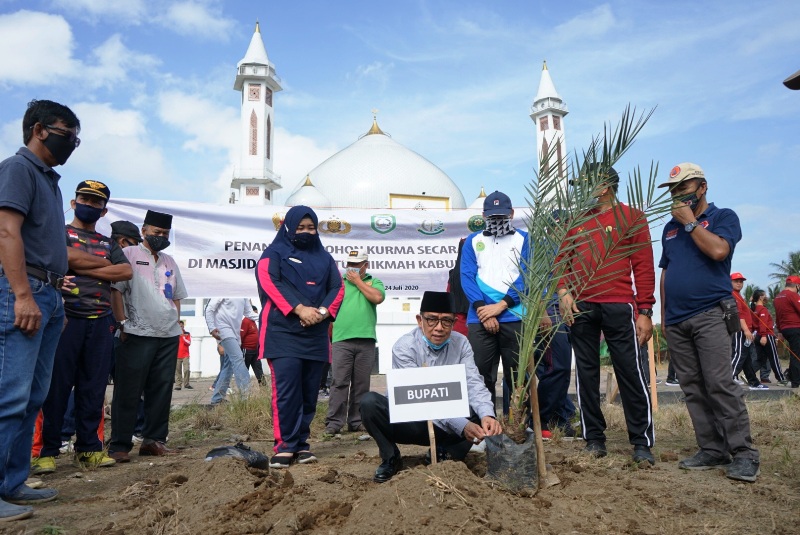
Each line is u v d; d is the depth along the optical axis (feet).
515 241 18.51
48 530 10.66
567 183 12.28
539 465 12.44
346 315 23.75
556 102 201.67
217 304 30.99
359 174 197.36
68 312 16.38
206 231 28.04
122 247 19.29
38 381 12.85
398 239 29.73
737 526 10.65
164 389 19.26
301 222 17.74
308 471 15.49
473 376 14.05
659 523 10.64
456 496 10.25
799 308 42.68
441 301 13.42
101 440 18.28
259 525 10.02
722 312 14.67
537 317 12.19
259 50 170.71
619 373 16.26
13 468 12.66
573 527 10.12
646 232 16.31
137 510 11.84
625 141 11.93
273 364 16.80
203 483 12.07
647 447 16.11
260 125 169.48
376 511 9.96
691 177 15.01
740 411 14.32
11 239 11.62
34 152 12.63
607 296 16.07
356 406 24.54
